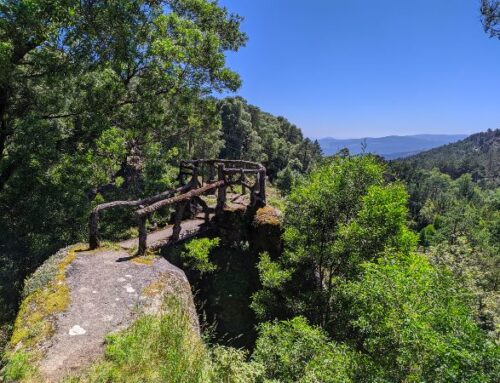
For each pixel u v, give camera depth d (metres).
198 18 17.45
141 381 3.67
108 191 14.70
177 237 8.88
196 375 3.77
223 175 10.83
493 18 6.51
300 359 7.29
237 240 10.95
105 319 4.85
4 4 9.92
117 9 12.17
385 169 11.84
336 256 10.52
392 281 5.96
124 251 7.47
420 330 4.81
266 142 101.19
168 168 15.58
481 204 113.88
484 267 34.22
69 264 6.43
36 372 3.75
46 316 4.80
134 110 15.19
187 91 16.16
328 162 12.83
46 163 11.09
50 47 11.94
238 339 9.72
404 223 10.80
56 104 12.02
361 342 8.91
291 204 11.22
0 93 11.67
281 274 9.91
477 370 4.25
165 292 5.84
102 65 13.13
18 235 9.83
